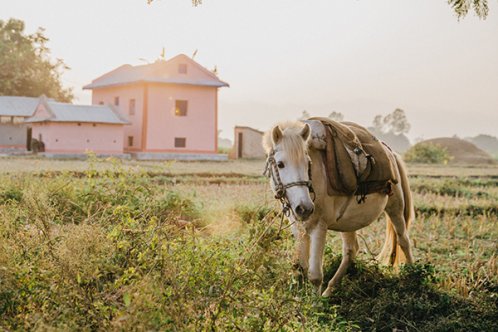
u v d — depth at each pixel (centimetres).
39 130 5147
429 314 718
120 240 575
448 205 1805
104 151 5031
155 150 5203
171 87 5247
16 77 7538
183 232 588
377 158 788
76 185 1195
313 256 704
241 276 521
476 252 1134
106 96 5825
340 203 739
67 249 532
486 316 707
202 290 514
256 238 563
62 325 448
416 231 1369
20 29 7888
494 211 1817
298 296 642
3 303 513
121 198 792
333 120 771
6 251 569
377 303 723
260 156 5888
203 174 2973
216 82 5384
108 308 486
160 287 486
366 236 1239
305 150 678
